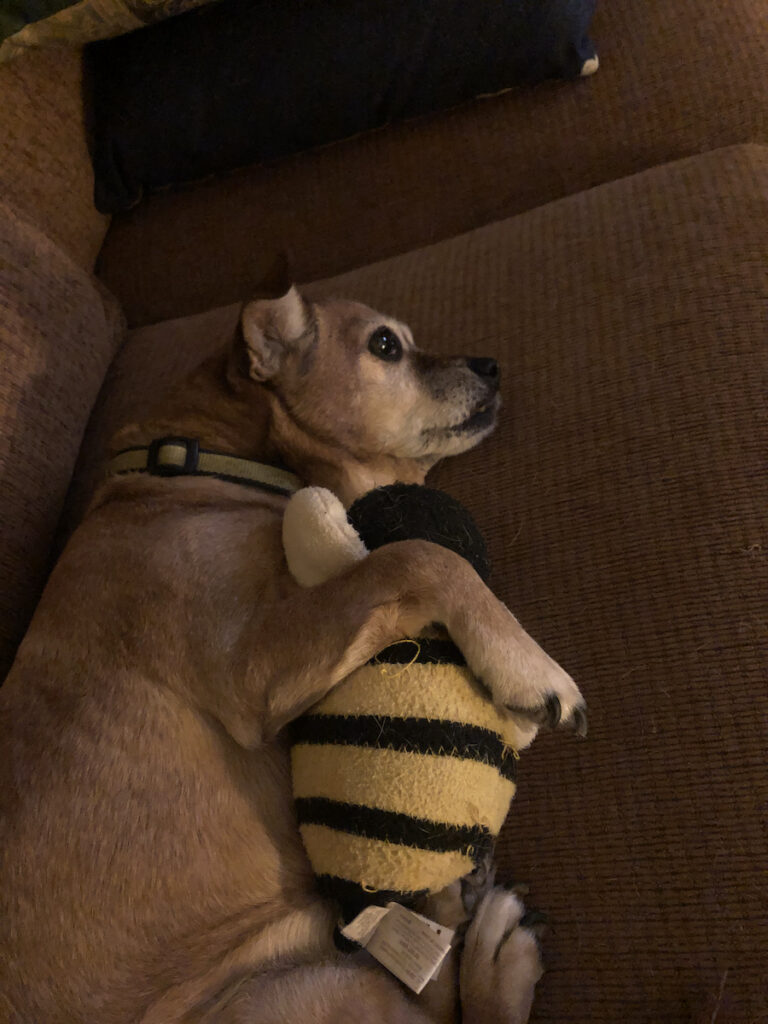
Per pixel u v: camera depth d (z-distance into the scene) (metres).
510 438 0.48
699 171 0.54
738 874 0.33
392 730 0.30
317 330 0.47
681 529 0.40
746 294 0.46
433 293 0.58
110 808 0.35
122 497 0.43
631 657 0.39
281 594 0.38
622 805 0.36
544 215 0.59
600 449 0.45
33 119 0.66
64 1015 0.33
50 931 0.34
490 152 0.68
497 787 0.31
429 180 0.70
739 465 0.41
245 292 0.71
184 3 0.62
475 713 0.31
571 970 0.35
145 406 0.59
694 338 0.46
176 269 0.74
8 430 0.51
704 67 0.64
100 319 0.64
